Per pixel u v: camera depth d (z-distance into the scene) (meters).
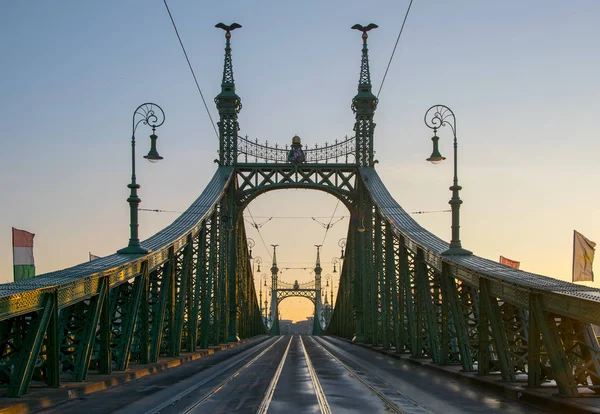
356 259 65.56
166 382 23.31
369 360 37.22
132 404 17.17
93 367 24.48
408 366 31.56
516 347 20.44
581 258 28.61
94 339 22.16
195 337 41.69
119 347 25.62
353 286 67.19
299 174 59.66
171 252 32.38
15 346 18.84
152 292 31.56
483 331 21.98
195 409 16.19
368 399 18.39
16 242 27.64
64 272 21.36
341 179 59.72
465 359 24.39
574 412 14.45
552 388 17.73
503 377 20.17
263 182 59.75
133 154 27.75
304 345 63.72
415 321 34.81
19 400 16.28
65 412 15.70
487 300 20.75
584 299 14.42
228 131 59.28
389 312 45.16
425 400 17.91
